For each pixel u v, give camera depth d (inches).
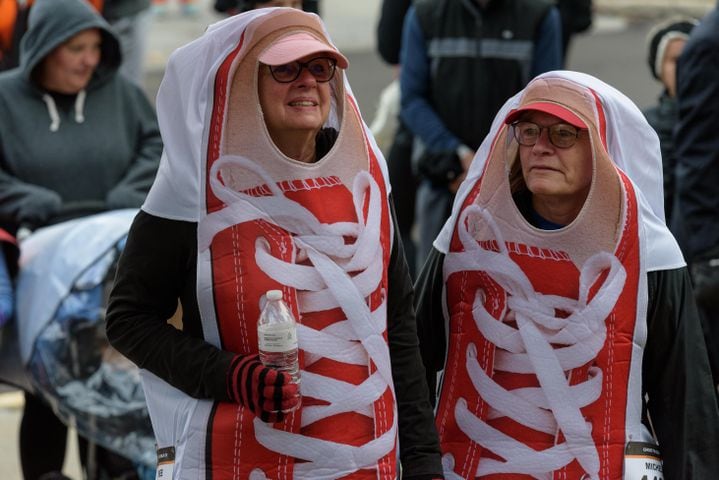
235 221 367.9
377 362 374.9
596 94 385.4
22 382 569.9
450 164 716.7
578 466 385.4
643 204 387.5
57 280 559.2
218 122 369.4
